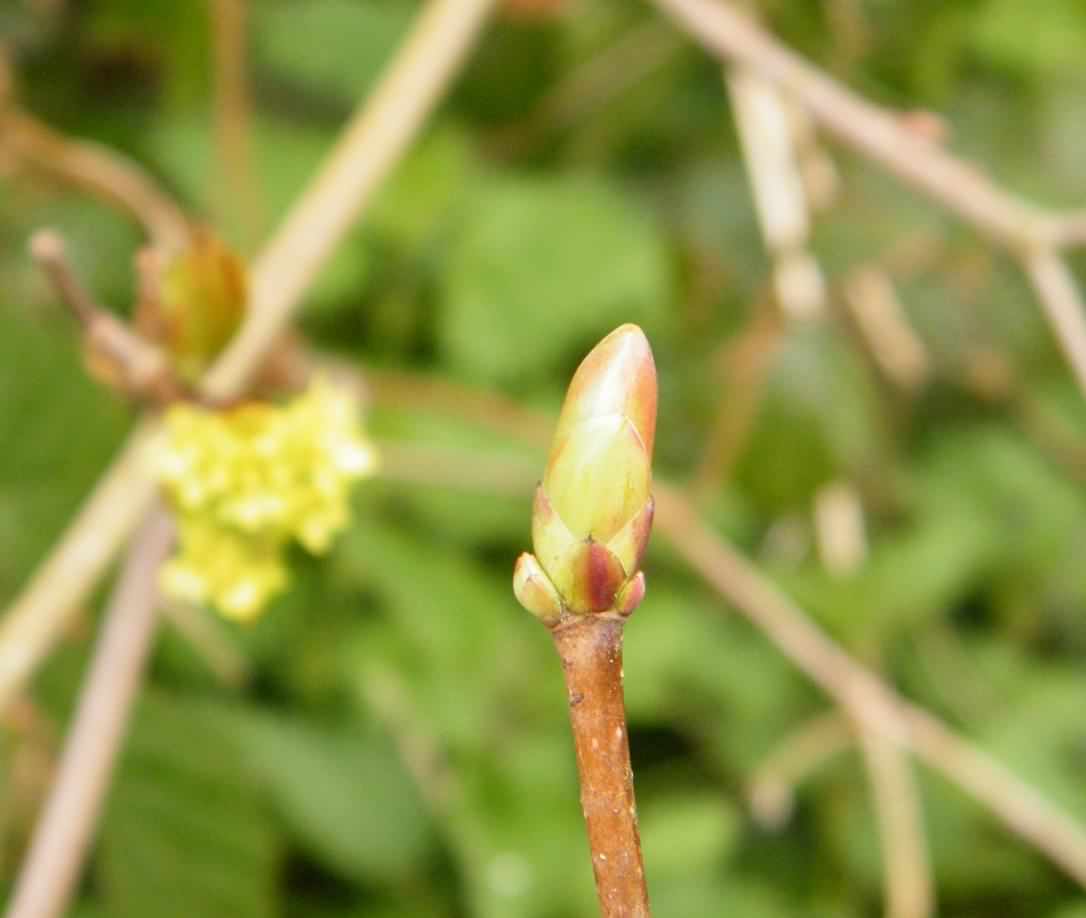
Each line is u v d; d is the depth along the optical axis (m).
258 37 0.61
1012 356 0.62
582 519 0.21
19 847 0.38
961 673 0.55
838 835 0.51
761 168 0.55
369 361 0.57
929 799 0.52
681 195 0.63
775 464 0.57
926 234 0.55
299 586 0.47
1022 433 0.62
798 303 0.56
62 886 0.28
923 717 0.49
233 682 0.41
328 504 0.28
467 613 0.47
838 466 0.56
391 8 0.63
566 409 0.21
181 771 0.38
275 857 0.39
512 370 0.57
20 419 0.40
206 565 0.28
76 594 0.31
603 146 0.65
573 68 0.64
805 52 0.58
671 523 0.51
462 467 0.51
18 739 0.37
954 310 0.61
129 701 0.29
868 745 0.49
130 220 0.52
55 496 0.40
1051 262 0.40
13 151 0.48
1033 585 0.59
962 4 0.57
